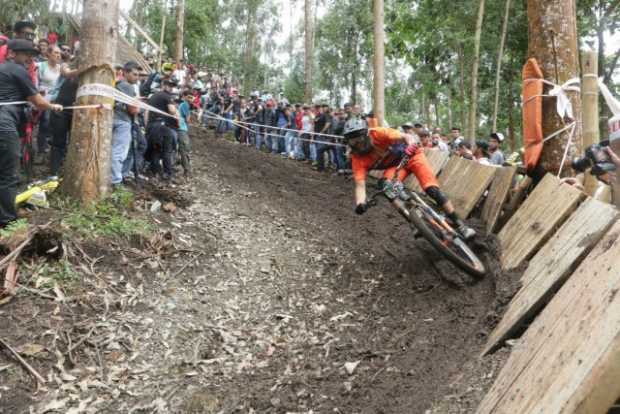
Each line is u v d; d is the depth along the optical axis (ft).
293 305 16.81
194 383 12.82
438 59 53.62
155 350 13.69
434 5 46.29
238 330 15.19
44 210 17.49
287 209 25.73
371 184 33.50
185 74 52.65
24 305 13.57
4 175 15.72
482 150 29.43
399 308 16.10
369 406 11.24
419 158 18.24
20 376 11.85
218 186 27.07
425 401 10.40
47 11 25.21
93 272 15.51
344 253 20.92
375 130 18.04
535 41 17.40
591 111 16.19
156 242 18.13
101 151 19.20
